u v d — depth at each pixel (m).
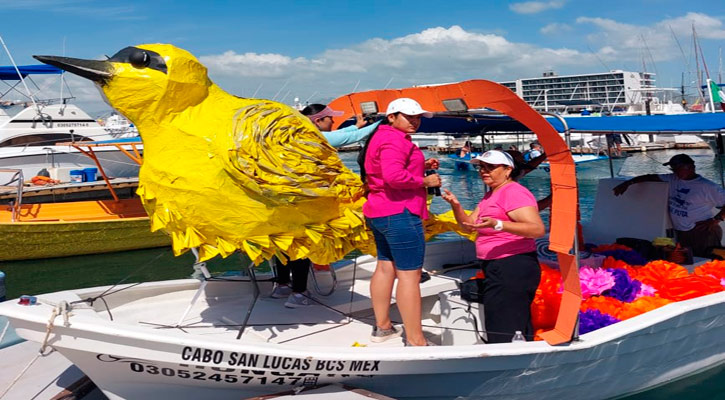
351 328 4.72
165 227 4.09
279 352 3.59
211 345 3.53
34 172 16.06
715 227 6.43
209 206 3.91
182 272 11.43
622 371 4.37
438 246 6.55
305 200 4.00
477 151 21.86
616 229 6.85
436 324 5.34
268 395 3.76
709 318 4.71
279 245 4.10
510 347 3.88
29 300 3.70
